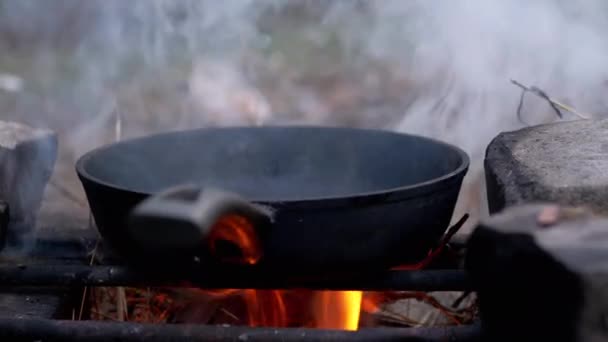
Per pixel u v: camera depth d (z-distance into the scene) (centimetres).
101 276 118
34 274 121
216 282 111
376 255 108
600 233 89
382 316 165
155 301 160
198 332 111
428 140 138
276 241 103
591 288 84
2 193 144
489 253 97
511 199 109
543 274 89
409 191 107
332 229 104
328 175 148
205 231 79
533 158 121
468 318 162
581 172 112
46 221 203
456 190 118
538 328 91
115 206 108
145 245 81
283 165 150
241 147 150
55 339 113
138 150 139
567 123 142
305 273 107
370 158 146
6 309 132
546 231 91
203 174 146
